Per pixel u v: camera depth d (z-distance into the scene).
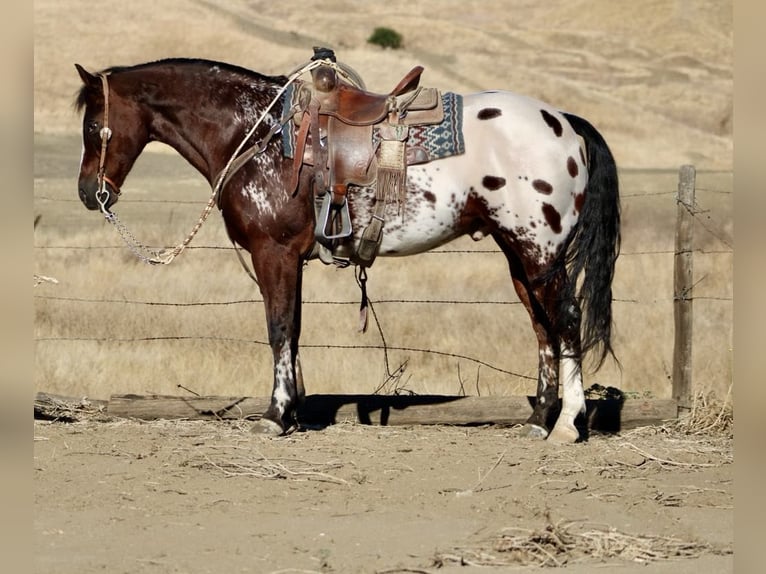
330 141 11.20
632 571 7.78
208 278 20.42
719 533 8.72
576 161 11.20
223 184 11.45
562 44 90.94
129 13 78.50
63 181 37.59
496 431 12.16
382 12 105.19
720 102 71.50
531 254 11.17
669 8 95.62
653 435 12.11
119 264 21.72
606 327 11.20
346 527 8.75
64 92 63.00
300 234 11.40
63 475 10.12
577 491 9.88
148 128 11.84
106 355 15.22
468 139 11.16
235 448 11.05
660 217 32.19
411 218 11.19
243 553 8.09
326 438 11.56
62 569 7.69
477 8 109.38
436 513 9.16
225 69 11.82
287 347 11.58
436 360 15.44
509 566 7.89
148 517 8.98
